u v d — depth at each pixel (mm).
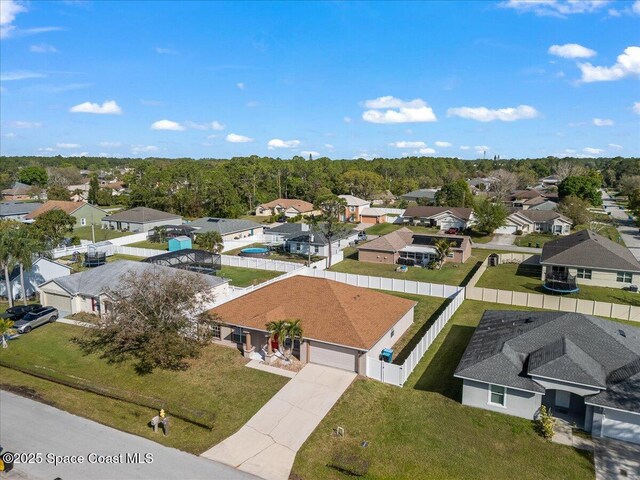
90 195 125438
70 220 67688
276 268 55156
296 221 94750
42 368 28688
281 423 22328
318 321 29062
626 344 24531
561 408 23172
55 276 47344
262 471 18938
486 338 27734
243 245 71875
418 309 40094
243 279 50781
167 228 75188
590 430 21312
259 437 21234
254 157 192125
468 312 39219
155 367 28375
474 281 47344
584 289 46594
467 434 21344
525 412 22547
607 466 19016
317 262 56500
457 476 18531
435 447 20391
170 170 140875
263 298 32562
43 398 25203
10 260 40531
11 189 143250
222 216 100938
